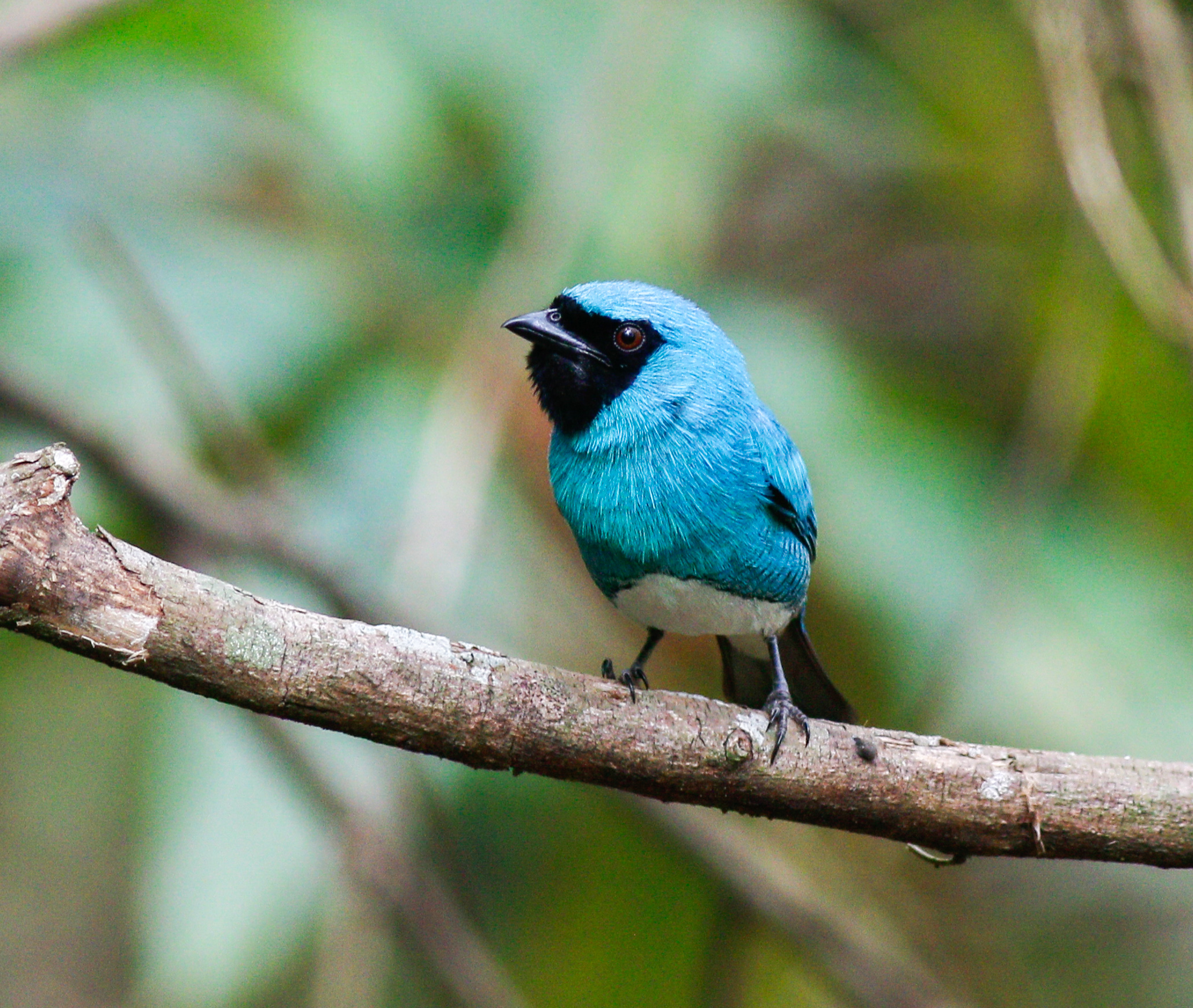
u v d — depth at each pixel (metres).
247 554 11.06
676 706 7.07
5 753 12.53
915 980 11.26
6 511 5.77
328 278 11.74
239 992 9.87
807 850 12.73
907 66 13.52
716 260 14.01
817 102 13.12
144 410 11.08
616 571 9.04
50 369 11.03
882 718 11.27
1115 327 11.96
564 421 8.95
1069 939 13.20
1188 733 11.01
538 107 11.64
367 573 10.74
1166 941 13.15
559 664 10.98
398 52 11.84
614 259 10.57
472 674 6.64
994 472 11.84
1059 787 7.31
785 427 11.43
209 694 6.23
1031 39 12.54
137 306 11.20
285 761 10.43
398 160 11.57
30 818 12.96
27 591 5.80
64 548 5.87
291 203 12.68
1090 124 10.41
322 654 6.34
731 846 11.22
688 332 8.92
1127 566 11.67
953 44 13.56
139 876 10.12
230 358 11.23
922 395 12.53
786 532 9.08
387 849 10.34
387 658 6.46
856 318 14.19
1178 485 12.12
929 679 10.92
